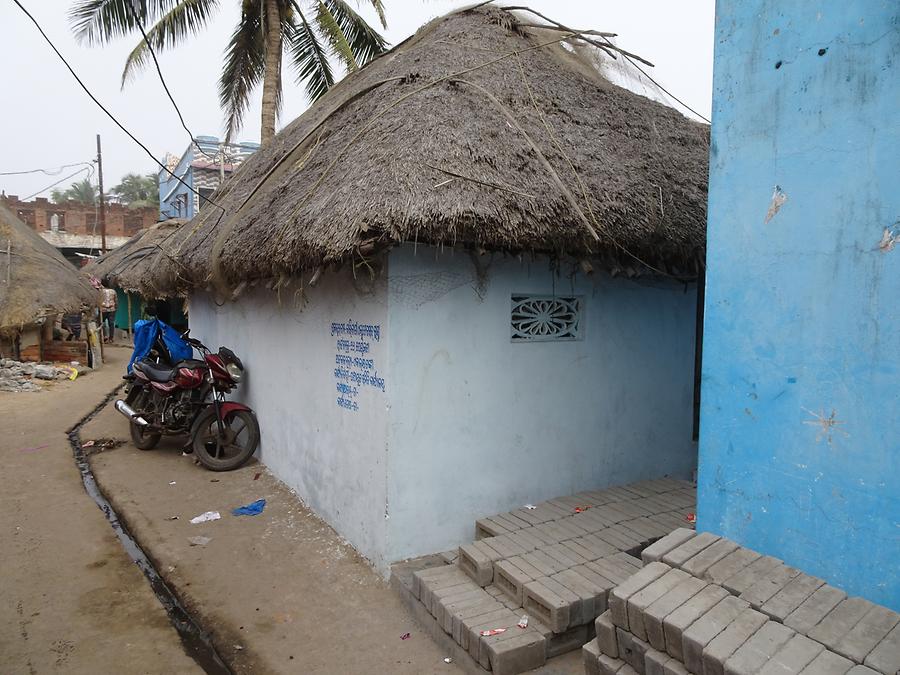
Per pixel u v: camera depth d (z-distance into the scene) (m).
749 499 2.49
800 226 2.28
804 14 2.24
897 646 1.88
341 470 4.31
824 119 2.19
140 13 9.33
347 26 12.62
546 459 4.25
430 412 3.76
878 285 2.05
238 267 4.70
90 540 4.50
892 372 2.03
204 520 4.77
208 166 18.80
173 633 3.32
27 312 12.14
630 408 4.66
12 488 5.66
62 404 9.57
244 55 12.92
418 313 3.68
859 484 2.12
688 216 4.25
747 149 2.45
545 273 4.15
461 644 2.94
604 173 4.09
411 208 3.20
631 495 4.36
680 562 2.44
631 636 2.33
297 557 4.10
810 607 2.10
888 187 2.02
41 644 3.18
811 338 2.25
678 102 5.79
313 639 3.19
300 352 5.02
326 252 3.36
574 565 3.25
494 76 4.65
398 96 4.41
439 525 3.84
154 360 7.11
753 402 2.46
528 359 4.12
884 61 2.02
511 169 3.74
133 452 6.82
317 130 5.37
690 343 5.00
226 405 6.07
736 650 1.97
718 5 2.54
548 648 2.85
